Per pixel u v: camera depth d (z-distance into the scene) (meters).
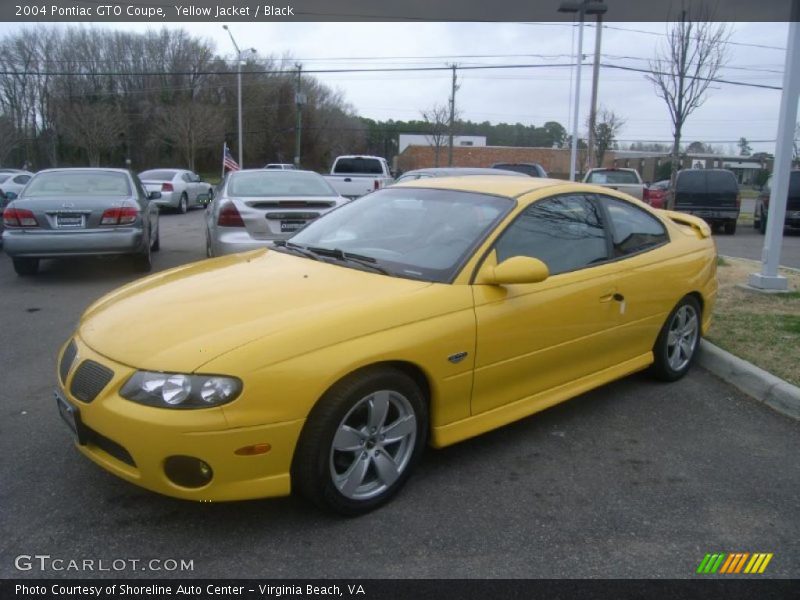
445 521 3.06
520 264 3.38
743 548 2.91
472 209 3.90
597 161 46.09
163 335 2.88
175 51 61.59
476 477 3.48
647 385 4.94
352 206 4.54
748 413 4.43
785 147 7.49
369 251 3.84
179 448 2.65
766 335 5.78
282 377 2.73
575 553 2.85
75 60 58.25
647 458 3.75
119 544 2.82
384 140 80.75
